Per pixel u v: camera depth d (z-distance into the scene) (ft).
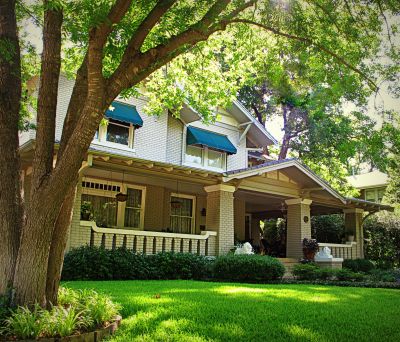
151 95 41.22
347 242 66.28
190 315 19.83
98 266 38.29
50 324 14.80
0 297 16.40
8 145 17.90
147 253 44.68
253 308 22.39
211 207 51.29
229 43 35.29
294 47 27.30
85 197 52.70
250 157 74.13
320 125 93.15
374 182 105.50
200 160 62.49
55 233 18.08
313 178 56.34
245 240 66.95
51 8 17.20
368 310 23.65
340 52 26.58
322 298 28.22
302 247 57.72
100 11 16.66
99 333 15.71
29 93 43.37
